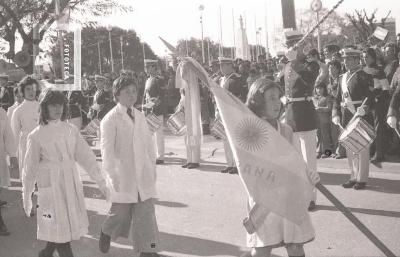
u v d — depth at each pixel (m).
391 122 7.31
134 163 5.66
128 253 6.21
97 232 7.12
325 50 10.72
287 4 7.22
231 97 4.14
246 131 4.07
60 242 5.28
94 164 5.51
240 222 7.11
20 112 8.12
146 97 12.02
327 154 10.53
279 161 4.05
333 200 4.22
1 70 20.75
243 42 19.41
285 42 7.43
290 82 7.53
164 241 6.53
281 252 5.86
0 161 7.60
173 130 9.95
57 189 5.31
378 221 6.73
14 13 21.97
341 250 5.82
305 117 7.46
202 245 6.31
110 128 5.64
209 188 9.16
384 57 10.66
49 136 5.33
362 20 16.70
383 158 9.55
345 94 8.20
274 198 4.02
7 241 6.98
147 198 5.66
